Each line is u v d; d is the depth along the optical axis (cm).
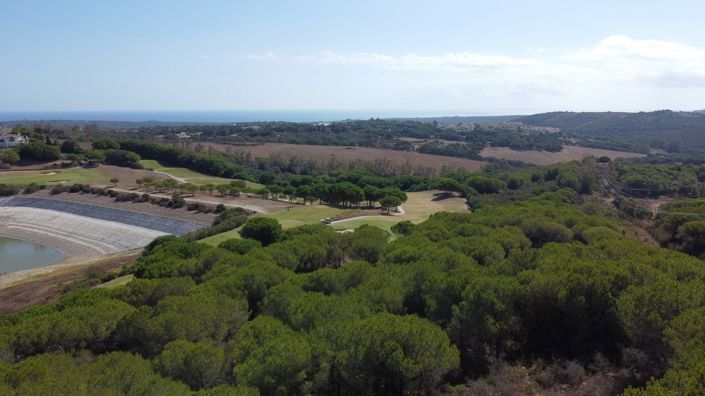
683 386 1369
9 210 10294
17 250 8262
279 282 3234
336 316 2264
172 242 5541
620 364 2016
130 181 12569
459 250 3741
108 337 2641
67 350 2488
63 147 14950
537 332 2367
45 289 5512
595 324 2248
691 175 8994
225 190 11275
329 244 4641
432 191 11831
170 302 2672
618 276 2336
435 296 2538
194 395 1628
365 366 1842
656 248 3375
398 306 2548
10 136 15738
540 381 1928
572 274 2372
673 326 1766
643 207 7344
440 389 1911
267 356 1866
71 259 7756
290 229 6184
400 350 1823
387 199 9125
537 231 4725
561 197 7762
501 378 1955
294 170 15650
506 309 2283
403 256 3472
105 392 1636
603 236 4256
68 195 10981
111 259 6969
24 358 2345
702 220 5272
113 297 3244
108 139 15938
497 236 4138
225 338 2597
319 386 1836
